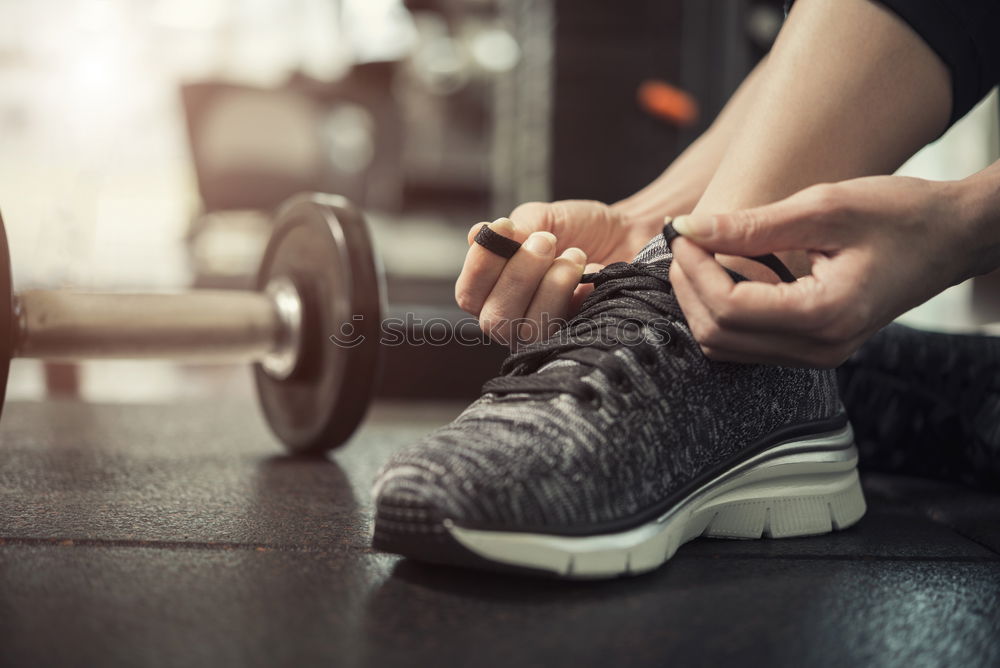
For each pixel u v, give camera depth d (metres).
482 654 0.43
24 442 1.09
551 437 0.54
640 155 2.58
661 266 0.63
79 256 2.27
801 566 0.60
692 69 2.50
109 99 4.59
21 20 4.44
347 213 1.04
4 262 0.77
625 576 0.56
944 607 0.51
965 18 0.60
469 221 4.98
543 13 2.62
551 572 0.53
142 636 0.44
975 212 0.54
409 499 0.52
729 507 0.66
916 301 0.56
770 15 2.39
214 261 3.61
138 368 2.64
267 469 0.96
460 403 1.79
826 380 0.70
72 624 0.45
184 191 5.04
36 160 4.41
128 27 4.59
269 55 4.78
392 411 1.70
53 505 0.73
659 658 0.43
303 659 0.42
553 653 0.43
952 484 0.92
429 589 0.53
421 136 4.96
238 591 0.51
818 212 0.51
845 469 0.71
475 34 4.79
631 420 0.56
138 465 0.95
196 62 4.72
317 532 0.66
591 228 0.79
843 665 0.42
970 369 0.88
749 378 0.63
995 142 1.92
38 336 0.90
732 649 0.44
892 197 0.52
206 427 1.29
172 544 0.62
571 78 2.57
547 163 2.62
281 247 1.13
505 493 0.51
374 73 3.30
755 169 0.61
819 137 0.60
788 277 0.58
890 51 0.59
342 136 3.30
